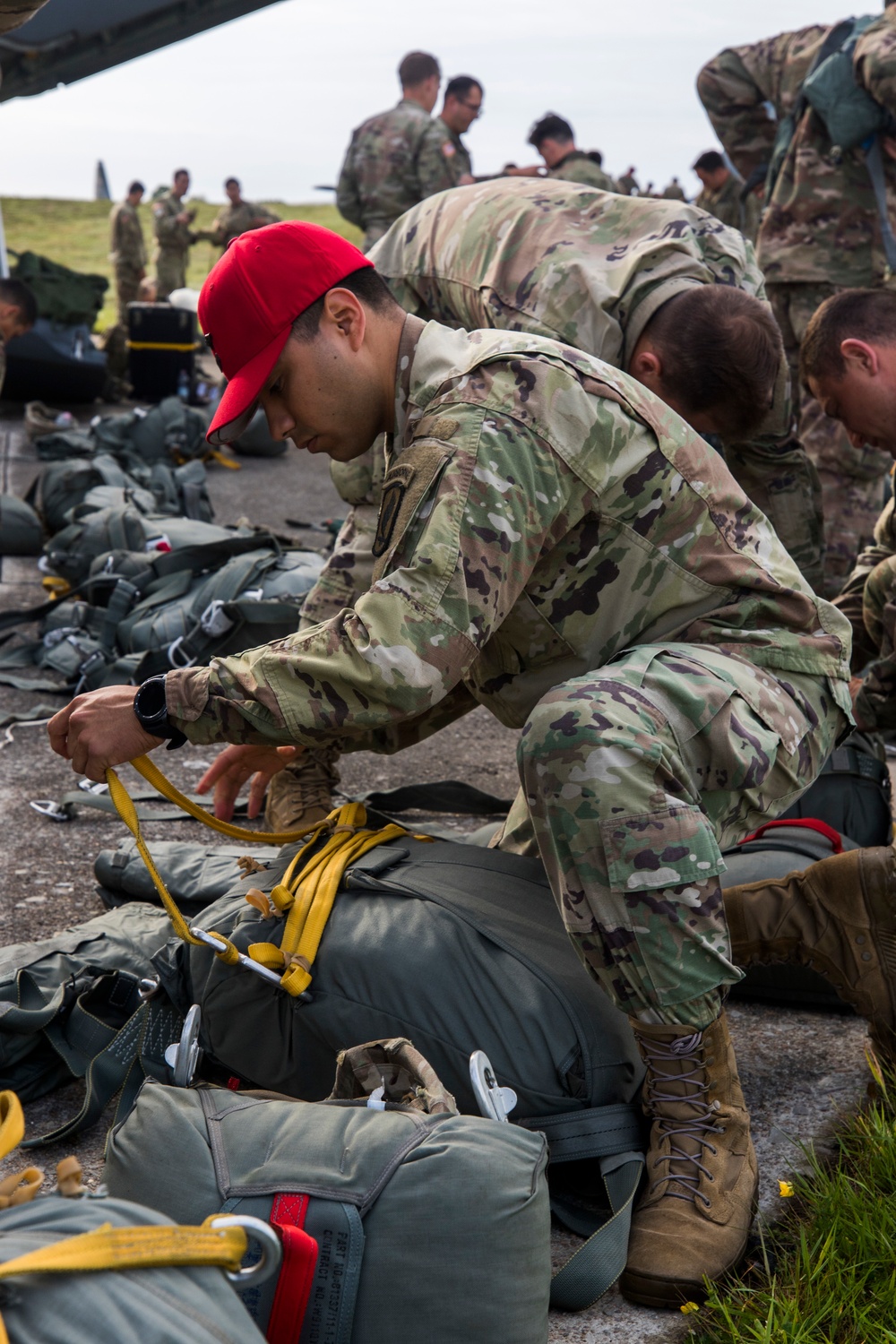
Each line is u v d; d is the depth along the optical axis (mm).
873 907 1864
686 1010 1593
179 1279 934
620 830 1537
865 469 3971
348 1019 1646
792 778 1754
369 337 1674
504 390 1605
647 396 1742
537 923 1741
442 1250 1194
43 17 5680
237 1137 1297
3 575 4656
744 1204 1566
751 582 1771
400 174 7453
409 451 1605
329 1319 1176
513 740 3529
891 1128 1689
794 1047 2057
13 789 2971
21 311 5988
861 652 2834
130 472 5297
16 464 6488
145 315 8555
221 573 3535
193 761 3221
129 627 3496
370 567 2463
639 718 1578
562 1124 1598
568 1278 1446
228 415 1642
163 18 5832
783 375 2604
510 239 2389
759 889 1953
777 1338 1371
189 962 1786
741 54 5031
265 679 1555
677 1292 1468
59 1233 958
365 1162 1237
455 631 1546
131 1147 1311
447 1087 1640
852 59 4090
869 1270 1483
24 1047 1812
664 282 2232
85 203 35938
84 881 2498
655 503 1697
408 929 1681
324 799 2500
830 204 4352
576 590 1733
